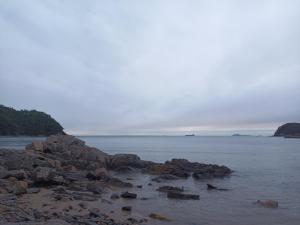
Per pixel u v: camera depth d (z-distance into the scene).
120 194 30.62
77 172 41.72
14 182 30.27
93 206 24.78
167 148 137.25
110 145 164.00
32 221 17.23
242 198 31.69
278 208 27.39
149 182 41.16
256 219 23.70
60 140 55.59
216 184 41.22
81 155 51.91
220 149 132.38
